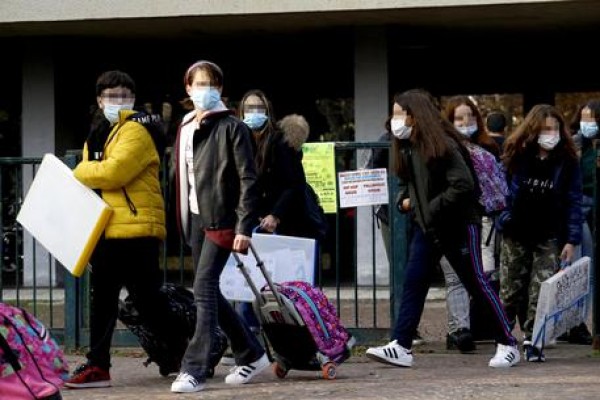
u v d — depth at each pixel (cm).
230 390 1443
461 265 1583
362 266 2647
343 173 1845
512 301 1789
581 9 2639
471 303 1830
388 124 1877
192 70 1425
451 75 3591
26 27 2783
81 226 1455
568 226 1736
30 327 1079
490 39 3148
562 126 1727
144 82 3388
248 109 1634
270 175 1638
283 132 1638
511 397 1359
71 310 1872
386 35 2905
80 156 1833
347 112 3409
